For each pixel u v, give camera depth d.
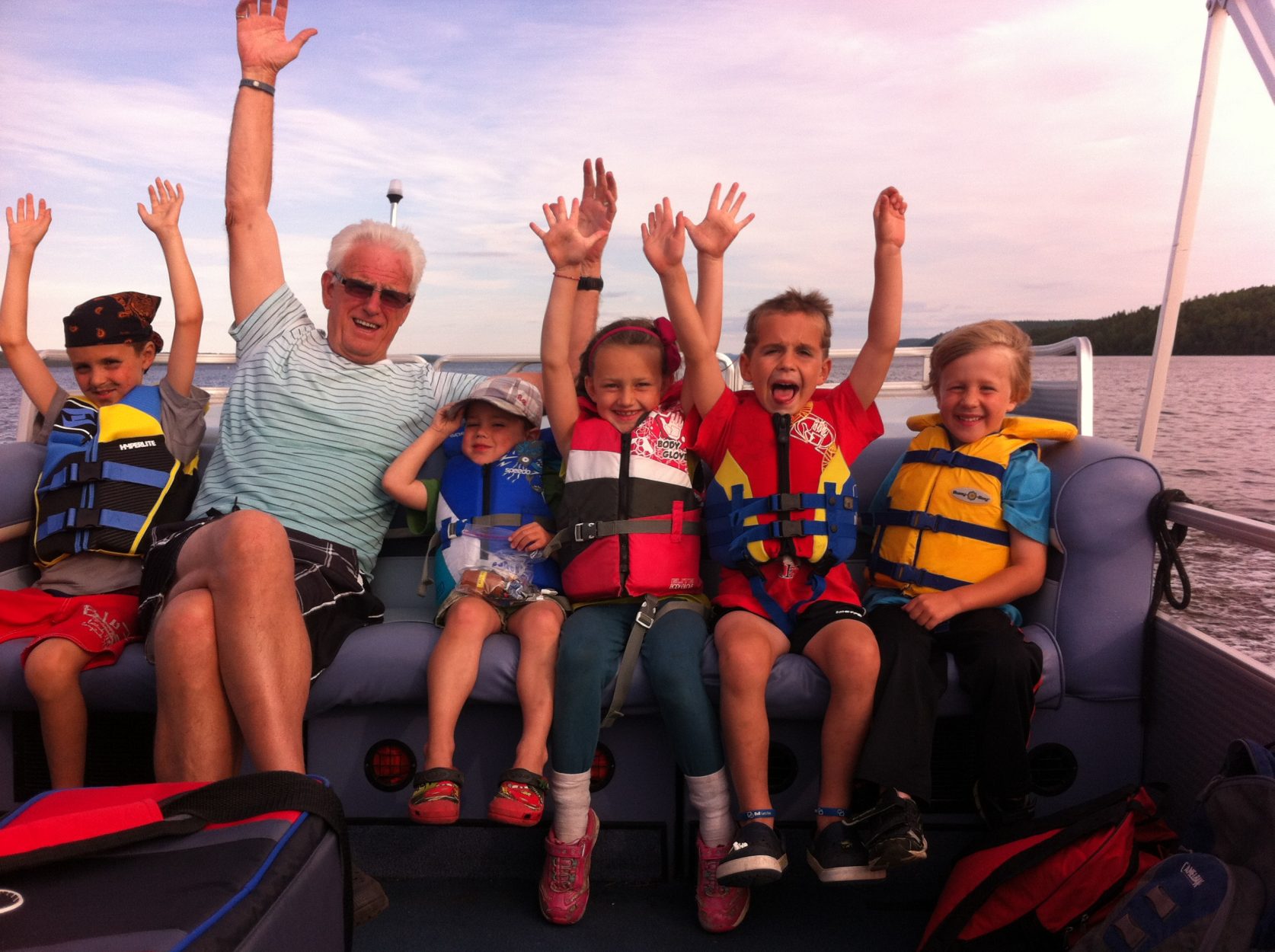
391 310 2.56
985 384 2.33
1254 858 1.47
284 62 2.66
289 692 1.75
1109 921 1.54
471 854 2.14
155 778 1.80
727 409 2.36
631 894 2.09
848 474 2.27
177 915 0.90
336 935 1.17
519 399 2.41
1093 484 2.15
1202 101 3.47
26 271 2.65
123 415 2.51
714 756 1.95
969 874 1.81
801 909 2.02
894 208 2.28
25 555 2.57
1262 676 1.79
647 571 2.16
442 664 2.03
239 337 2.64
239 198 2.64
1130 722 2.17
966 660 2.04
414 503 2.46
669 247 2.24
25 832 0.98
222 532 1.78
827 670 1.98
